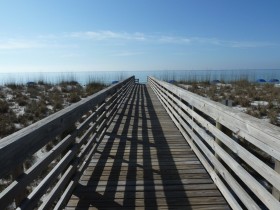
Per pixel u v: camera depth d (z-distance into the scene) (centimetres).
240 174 262
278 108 1160
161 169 420
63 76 2428
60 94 1647
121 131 667
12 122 952
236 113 266
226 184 337
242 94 1664
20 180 174
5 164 150
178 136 622
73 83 2339
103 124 561
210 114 362
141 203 318
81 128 348
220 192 342
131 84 2145
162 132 661
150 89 2136
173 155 486
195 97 453
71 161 320
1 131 841
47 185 220
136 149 523
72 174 320
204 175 396
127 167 429
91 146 427
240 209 267
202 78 2819
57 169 250
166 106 998
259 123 216
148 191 347
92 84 2225
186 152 503
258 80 2791
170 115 862
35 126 203
